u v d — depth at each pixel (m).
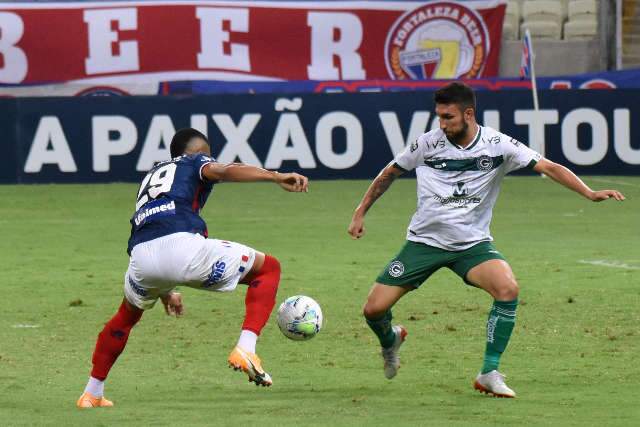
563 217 52.97
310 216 53.62
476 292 32.50
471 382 20.77
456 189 19.89
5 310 29.83
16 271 37.19
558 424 16.92
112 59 73.75
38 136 67.50
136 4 73.69
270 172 17.70
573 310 29.23
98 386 18.58
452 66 75.94
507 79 72.25
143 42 73.75
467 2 75.56
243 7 74.25
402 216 53.78
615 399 18.98
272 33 74.62
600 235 46.34
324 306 30.05
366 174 69.50
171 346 24.80
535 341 25.06
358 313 29.02
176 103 68.19
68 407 18.48
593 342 24.91
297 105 68.81
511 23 81.38
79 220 52.53
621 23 79.62
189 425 16.89
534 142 69.44
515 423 17.02
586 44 80.19
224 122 68.44
